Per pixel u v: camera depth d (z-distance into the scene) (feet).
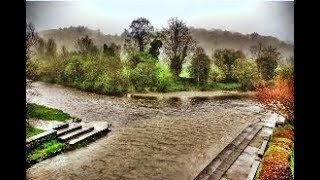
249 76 147.02
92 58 145.07
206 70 148.56
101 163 46.96
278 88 54.13
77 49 169.07
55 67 151.53
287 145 48.73
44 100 100.53
